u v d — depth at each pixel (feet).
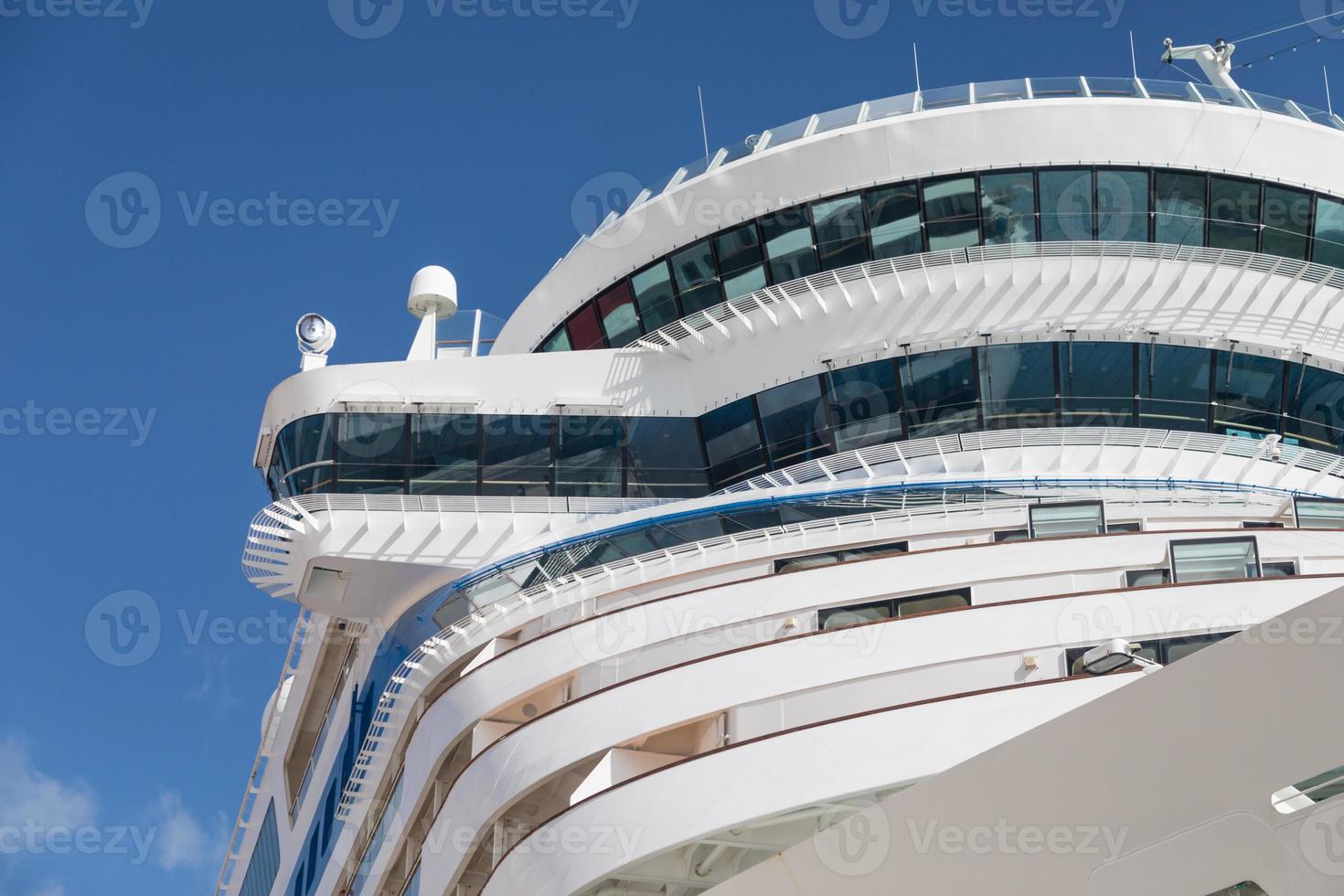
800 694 49.75
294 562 81.97
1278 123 84.53
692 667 51.83
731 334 85.40
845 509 71.31
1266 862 28.73
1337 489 78.23
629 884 51.08
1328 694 28.50
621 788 47.80
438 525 80.64
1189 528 60.39
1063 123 83.97
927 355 81.61
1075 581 54.70
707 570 67.97
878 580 55.98
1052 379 80.43
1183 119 84.02
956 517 66.69
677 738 53.78
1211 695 30.22
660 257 90.58
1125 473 77.51
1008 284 81.71
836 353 82.69
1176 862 30.09
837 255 85.66
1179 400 80.48
